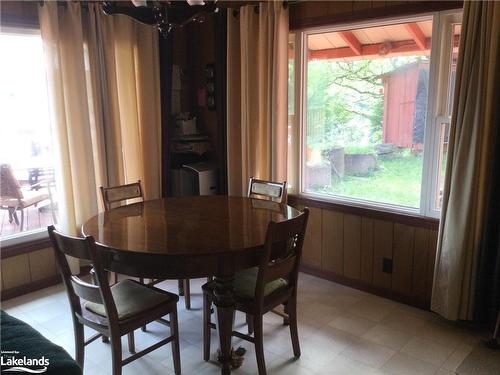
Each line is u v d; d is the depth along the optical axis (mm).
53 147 3160
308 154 3607
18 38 3133
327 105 3424
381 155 3160
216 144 4152
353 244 3225
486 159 2369
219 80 3832
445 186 2523
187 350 2438
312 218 3465
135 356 1992
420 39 2846
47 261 3309
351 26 3115
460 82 2387
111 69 3381
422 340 2510
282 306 2938
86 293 1888
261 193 2996
